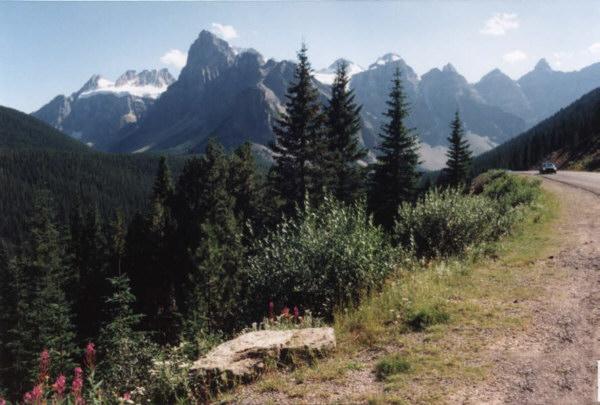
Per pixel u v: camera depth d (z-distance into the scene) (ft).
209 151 141.79
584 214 61.31
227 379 19.36
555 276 31.76
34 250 164.55
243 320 35.68
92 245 196.13
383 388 17.04
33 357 90.79
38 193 178.50
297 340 21.98
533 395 15.80
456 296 27.68
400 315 25.13
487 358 18.98
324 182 108.27
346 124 118.21
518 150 446.19
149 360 25.99
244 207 136.46
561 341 20.35
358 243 33.58
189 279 107.24
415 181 122.21
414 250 39.63
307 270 33.14
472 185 161.89
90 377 21.35
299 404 16.62
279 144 112.16
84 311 142.41
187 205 155.43
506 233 48.73
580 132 355.15
